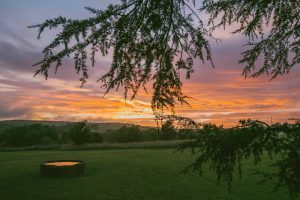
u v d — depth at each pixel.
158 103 4.80
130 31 4.45
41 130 39.25
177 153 23.77
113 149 29.25
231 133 3.09
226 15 5.52
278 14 5.32
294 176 2.77
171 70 4.88
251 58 5.84
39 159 22.91
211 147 3.14
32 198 12.68
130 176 16.33
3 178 16.17
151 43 4.70
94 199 12.47
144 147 29.03
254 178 14.41
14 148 31.72
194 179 15.19
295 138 2.78
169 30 4.73
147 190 13.72
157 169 17.77
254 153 2.99
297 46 5.69
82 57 4.12
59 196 12.87
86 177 16.25
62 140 37.44
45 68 3.92
